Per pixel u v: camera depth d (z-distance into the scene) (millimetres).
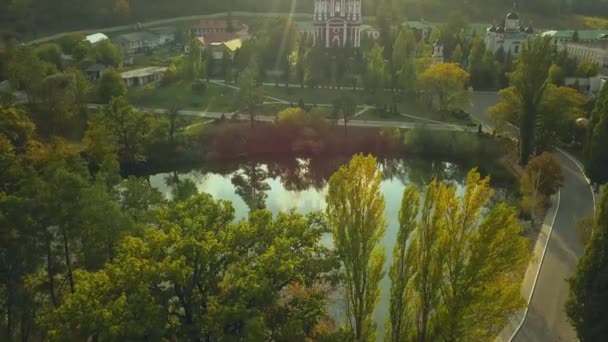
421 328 47531
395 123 143125
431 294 44750
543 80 105062
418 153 129750
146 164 119125
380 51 166125
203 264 42000
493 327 52812
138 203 65125
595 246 49188
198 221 45875
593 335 48312
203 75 178875
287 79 179250
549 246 77562
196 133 130250
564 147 122438
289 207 103688
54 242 56281
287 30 191625
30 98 129625
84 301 39688
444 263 44375
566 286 67250
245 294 40031
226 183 116625
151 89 161000
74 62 186875
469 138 127062
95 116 114812
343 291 62000
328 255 46938
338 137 135125
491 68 176000
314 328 52219
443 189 44000
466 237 42750
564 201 93500
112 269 42469
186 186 99312
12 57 141750
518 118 116500
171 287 42875
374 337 48188
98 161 102688
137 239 44312
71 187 52312
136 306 38156
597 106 96438
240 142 131125
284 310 43438
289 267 41312
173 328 40094
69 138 114688
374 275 46688
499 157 123000
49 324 39719
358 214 45406
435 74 146750
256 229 45969
